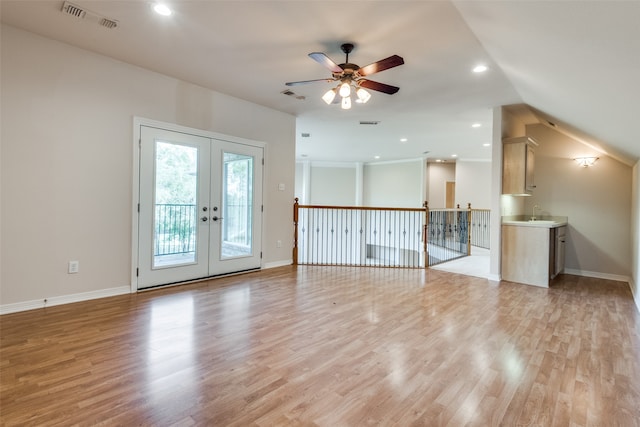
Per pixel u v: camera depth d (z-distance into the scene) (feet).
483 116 17.79
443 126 20.31
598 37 6.23
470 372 7.12
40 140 10.32
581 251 17.62
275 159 17.74
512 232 15.62
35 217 10.30
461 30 9.06
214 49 10.82
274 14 8.66
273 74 12.86
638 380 6.86
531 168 16.92
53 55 10.48
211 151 14.83
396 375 6.96
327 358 7.66
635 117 9.30
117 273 12.12
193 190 14.29
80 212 11.19
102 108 11.55
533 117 17.39
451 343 8.60
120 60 11.82
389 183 35.76
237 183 16.03
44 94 10.36
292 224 18.98
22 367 6.97
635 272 13.71
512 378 6.89
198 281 14.51
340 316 10.49
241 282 14.60
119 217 12.09
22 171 10.04
